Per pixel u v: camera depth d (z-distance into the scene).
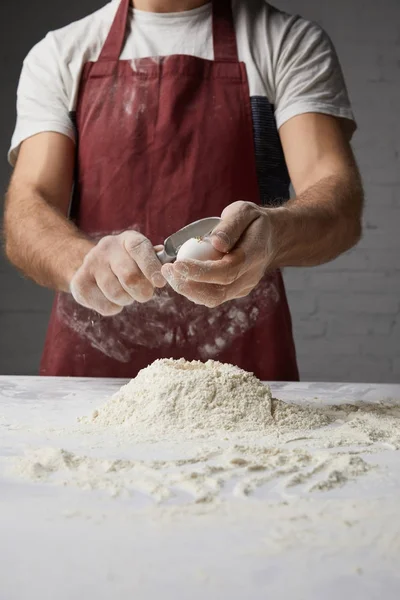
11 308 3.97
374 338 3.85
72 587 0.53
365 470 0.85
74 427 1.09
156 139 1.76
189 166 1.76
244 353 1.74
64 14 3.94
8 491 0.75
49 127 1.79
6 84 3.96
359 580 0.54
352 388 1.55
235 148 1.76
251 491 0.77
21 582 0.54
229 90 1.78
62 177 1.76
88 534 0.63
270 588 0.53
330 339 3.85
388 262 3.85
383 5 3.85
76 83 1.81
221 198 1.76
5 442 0.97
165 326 1.73
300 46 1.80
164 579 0.54
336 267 3.85
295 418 1.12
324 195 1.54
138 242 1.16
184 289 1.04
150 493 0.75
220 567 0.57
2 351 3.97
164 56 1.79
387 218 3.84
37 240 1.49
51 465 0.84
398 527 0.66
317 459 0.89
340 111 1.78
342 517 0.68
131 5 1.87
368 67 3.85
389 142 3.84
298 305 3.86
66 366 1.76
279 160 1.82
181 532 0.64
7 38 3.95
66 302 1.77
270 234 1.13
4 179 3.97
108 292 1.20
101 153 1.78
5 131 3.97
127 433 1.03
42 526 0.65
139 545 0.61
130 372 1.75
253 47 1.80
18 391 1.45
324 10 3.86
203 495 0.74
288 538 0.62
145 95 1.78
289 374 1.77
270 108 1.80
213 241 1.05
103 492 0.75
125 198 1.77
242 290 1.13
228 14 1.84
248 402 1.13
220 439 1.00
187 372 1.16
